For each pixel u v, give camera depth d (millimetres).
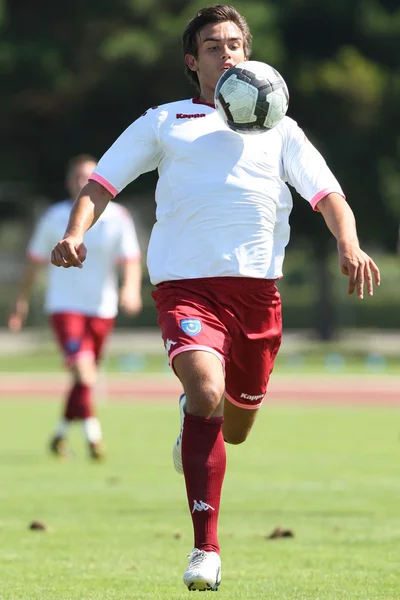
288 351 125750
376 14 129375
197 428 18703
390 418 60188
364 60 128125
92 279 42438
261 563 23531
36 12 128750
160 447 47219
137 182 128250
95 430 42469
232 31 20875
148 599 20062
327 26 128750
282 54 124312
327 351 125000
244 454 44406
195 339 19234
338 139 125000
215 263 19953
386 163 126375
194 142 20297
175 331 19391
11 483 36375
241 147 20344
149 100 127625
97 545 25750
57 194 133500
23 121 129375
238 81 19938
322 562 23594
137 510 30891
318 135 125625
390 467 40250
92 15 127812
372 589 20875
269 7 126188
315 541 26094
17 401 71812
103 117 129625
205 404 18578
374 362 111562
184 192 20188
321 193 19953
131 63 122938
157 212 20734
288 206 20859
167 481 36875
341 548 25219
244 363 20609
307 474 38344
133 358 119312
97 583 21562
